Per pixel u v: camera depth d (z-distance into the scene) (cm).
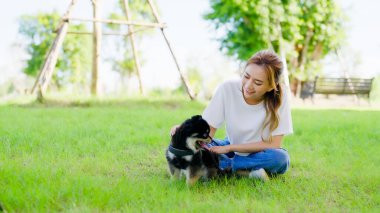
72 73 3831
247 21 2005
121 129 688
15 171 362
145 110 1093
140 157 483
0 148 494
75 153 488
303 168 444
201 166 361
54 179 349
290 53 1948
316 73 2161
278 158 380
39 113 924
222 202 308
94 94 1370
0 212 276
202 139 355
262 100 379
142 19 2784
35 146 517
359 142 602
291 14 1934
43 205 283
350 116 1002
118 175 394
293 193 341
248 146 378
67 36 3675
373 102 1894
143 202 300
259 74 341
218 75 2784
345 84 1627
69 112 968
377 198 331
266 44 1981
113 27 3419
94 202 291
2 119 785
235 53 2116
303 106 1486
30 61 3862
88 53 3881
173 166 368
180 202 303
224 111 396
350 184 379
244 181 372
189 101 1295
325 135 670
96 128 685
